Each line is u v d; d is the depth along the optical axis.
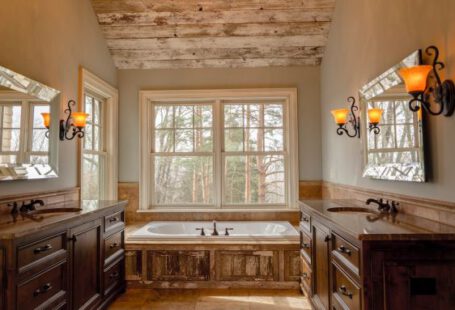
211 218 3.93
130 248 3.09
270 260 3.06
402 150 1.98
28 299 1.62
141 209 3.94
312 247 2.40
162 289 3.08
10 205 2.11
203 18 3.47
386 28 2.22
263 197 4.04
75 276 2.08
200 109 4.06
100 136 3.79
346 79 3.02
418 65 1.72
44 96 2.49
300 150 3.95
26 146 2.25
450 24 1.57
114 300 2.82
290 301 2.80
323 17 3.46
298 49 3.76
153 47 3.76
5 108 2.05
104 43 3.66
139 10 3.42
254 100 4.05
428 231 1.45
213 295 2.94
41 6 2.50
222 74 3.96
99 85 3.48
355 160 2.80
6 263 1.51
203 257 3.08
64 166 2.79
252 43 3.70
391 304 1.40
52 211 2.42
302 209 2.76
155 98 3.99
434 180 1.72
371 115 2.43
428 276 1.40
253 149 4.05
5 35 2.11
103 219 2.54
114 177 3.88
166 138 4.07
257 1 3.33
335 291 1.87
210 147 4.04
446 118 1.62
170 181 4.07
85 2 3.22
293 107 3.94
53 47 2.66
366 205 2.46
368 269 1.41
